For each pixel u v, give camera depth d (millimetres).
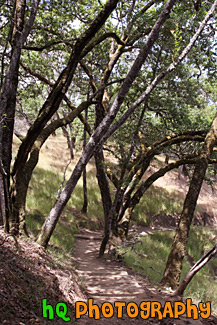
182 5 9648
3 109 6148
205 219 26438
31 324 3586
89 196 21875
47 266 6039
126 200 13648
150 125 14172
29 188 18016
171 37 10508
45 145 28562
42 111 7953
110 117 7480
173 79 12930
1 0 8336
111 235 13414
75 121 20641
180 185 28594
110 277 8266
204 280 12680
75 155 28109
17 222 7391
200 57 11031
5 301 3695
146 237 17141
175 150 15039
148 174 28984
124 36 13133
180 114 13461
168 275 9055
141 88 12594
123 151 10711
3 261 4754
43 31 11719
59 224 14820
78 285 6484
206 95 16688
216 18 9195
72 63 8352
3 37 10305
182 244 9297
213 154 12938
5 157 7520
